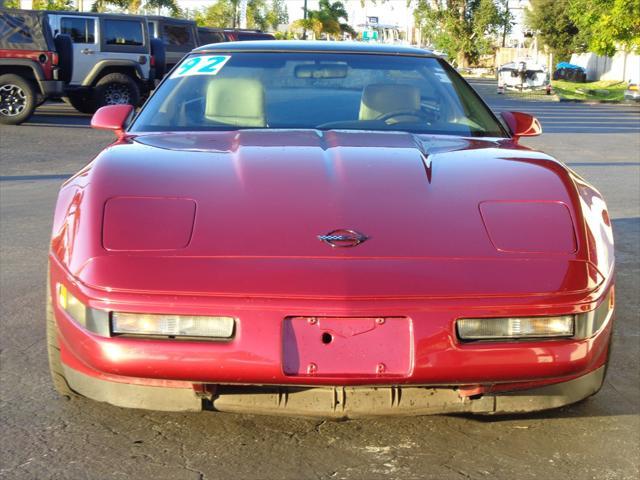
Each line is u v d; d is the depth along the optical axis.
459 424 3.17
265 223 2.70
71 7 38.06
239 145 3.27
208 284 2.52
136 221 2.72
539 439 3.05
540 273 2.61
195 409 2.70
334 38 67.62
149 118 3.74
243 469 2.79
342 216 2.74
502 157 3.26
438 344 2.50
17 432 3.06
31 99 15.67
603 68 61.19
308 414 2.70
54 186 9.23
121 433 3.06
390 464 2.84
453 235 2.70
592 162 12.72
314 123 3.68
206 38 25.95
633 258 6.14
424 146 3.39
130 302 2.51
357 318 2.49
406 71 4.03
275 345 2.48
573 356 2.59
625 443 3.04
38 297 4.87
